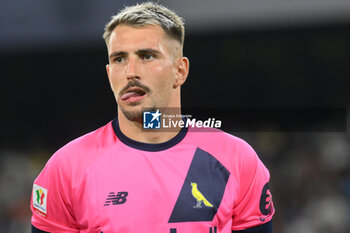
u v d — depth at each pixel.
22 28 21.81
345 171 21.08
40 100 27.84
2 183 23.88
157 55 5.41
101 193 5.46
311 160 21.77
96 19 20.86
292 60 24.19
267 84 24.64
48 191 5.75
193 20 20.78
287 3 20.05
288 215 20.17
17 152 27.16
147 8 5.53
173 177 5.55
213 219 5.55
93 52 26.03
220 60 24.62
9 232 21.86
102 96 27.27
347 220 19.42
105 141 5.83
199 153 5.78
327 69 23.91
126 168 5.56
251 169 5.98
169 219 5.39
